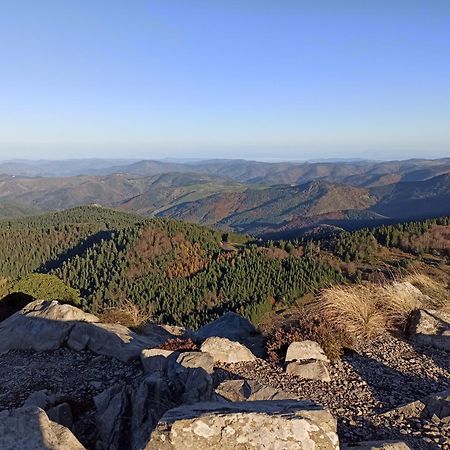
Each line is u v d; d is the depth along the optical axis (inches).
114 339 439.8
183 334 544.7
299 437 189.6
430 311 464.8
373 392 322.7
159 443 189.5
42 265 5477.4
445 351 407.5
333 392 323.6
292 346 386.0
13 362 423.8
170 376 308.2
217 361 385.4
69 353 437.7
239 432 191.3
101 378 379.6
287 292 2765.7
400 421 269.1
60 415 295.6
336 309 476.7
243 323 546.9
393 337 444.5
